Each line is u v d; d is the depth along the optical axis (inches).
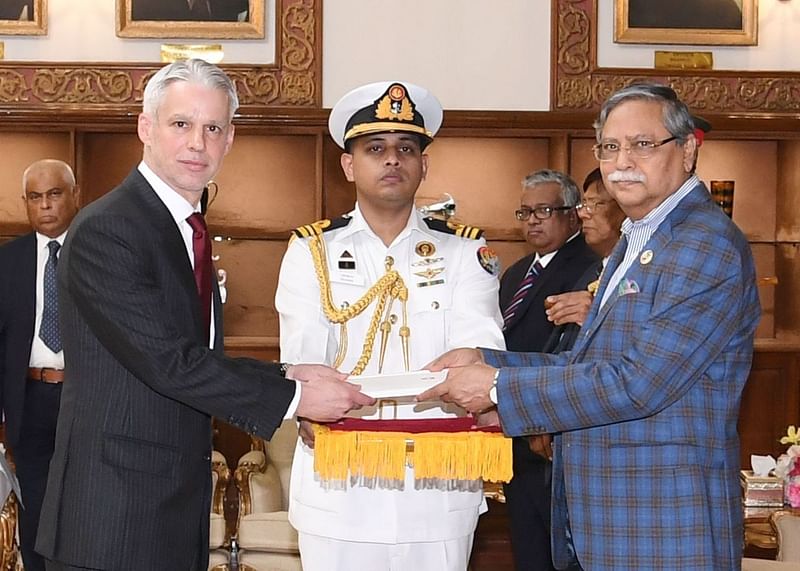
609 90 261.0
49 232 205.3
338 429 118.4
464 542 128.5
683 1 261.6
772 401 266.8
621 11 260.1
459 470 116.3
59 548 111.8
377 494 124.5
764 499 198.2
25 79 255.6
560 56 259.9
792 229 269.3
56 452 114.6
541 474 181.2
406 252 131.5
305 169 269.0
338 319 127.6
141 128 117.3
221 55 259.6
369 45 259.8
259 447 229.3
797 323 270.7
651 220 117.0
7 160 262.8
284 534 204.7
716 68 263.7
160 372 110.6
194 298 115.3
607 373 110.8
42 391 202.4
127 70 257.0
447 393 117.3
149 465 112.2
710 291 109.7
